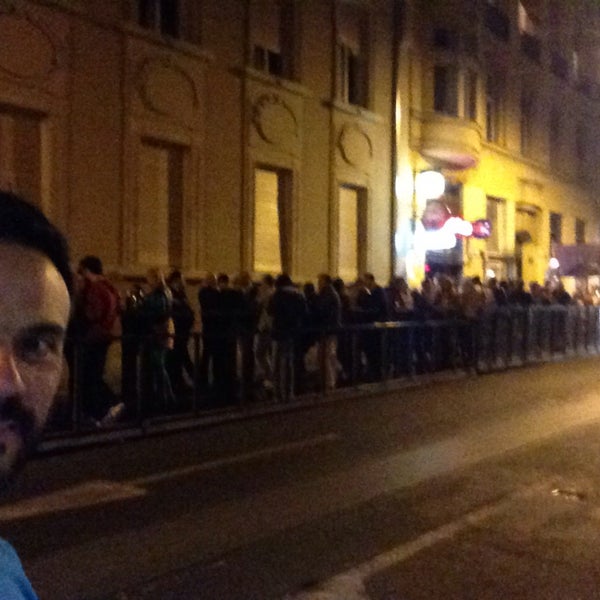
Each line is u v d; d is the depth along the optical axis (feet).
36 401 3.21
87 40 39.73
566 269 82.33
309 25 53.67
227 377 33.01
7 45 36.09
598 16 100.68
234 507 19.99
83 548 16.72
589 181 101.19
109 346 28.25
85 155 39.75
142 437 28.66
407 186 63.05
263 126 49.78
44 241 3.43
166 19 44.75
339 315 38.91
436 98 67.15
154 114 43.19
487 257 77.30
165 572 15.53
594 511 20.44
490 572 16.08
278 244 52.39
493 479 23.45
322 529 18.48
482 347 51.24
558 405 37.60
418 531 18.52
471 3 67.72
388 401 38.22
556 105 91.71
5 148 36.99
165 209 44.65
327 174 55.57
